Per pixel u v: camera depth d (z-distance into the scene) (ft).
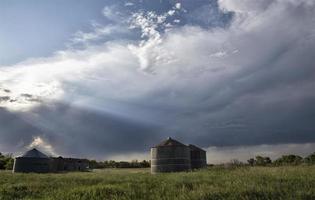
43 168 260.83
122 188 53.16
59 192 52.42
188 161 211.61
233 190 41.42
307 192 37.22
